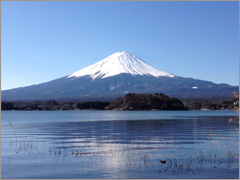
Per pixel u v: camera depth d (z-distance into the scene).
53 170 18.47
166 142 29.25
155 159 21.19
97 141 30.38
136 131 41.50
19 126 53.22
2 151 24.58
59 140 31.36
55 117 97.69
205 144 27.69
